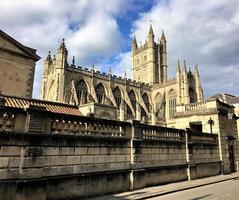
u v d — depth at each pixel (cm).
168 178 2006
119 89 8181
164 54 11225
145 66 10925
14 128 1123
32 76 3055
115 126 1636
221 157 2762
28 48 3086
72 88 6638
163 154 2000
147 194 1505
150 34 11050
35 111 1202
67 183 1293
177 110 3244
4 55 2888
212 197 1448
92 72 7475
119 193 1534
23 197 1095
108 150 1551
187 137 2311
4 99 1933
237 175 2659
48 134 1237
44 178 1188
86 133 1444
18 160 1113
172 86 8725
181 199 1401
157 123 7856
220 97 5681
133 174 1670
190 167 2262
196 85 8900
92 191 1412
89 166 1420
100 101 7525
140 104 8488
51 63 7725
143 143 1811
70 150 1335
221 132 2831
